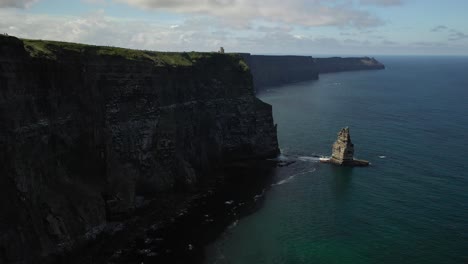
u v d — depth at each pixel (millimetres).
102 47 98188
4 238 62531
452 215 90438
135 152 97500
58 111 81438
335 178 114812
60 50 85688
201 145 121312
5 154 67188
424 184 108562
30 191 70250
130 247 77438
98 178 88062
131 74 99312
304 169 123062
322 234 84000
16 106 70625
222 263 73688
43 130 76438
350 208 95500
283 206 97188
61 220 72750
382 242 80312
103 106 93125
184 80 120312
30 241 66875
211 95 129750
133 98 99438
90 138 88438
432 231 83688
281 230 85875
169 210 93562
